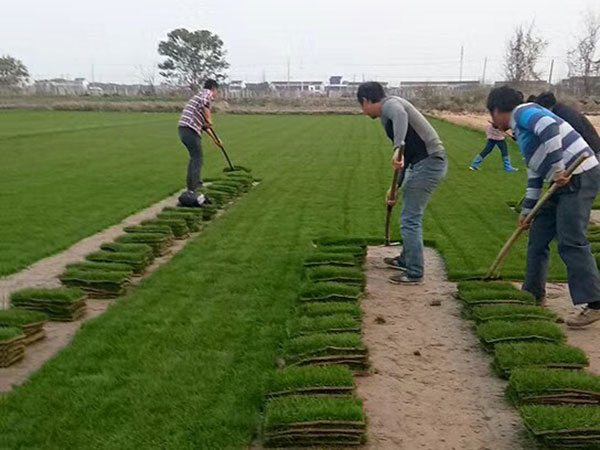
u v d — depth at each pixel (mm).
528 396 3486
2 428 3279
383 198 10656
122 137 22875
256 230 8188
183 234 7855
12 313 4617
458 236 7875
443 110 45500
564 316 5109
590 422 3145
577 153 4664
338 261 6211
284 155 17547
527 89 41594
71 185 11766
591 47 41062
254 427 3314
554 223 5090
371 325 4867
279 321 4859
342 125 31875
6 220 8609
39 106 44125
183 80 73812
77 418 3377
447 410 3545
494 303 5051
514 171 14391
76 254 6988
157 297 5445
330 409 3252
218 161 15922
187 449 3088
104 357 4180
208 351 4273
